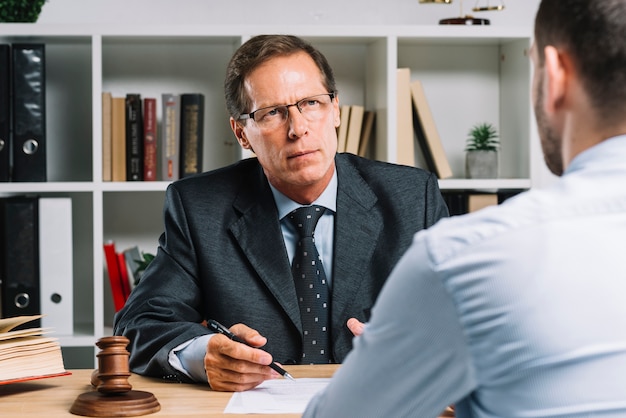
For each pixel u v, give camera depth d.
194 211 1.75
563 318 0.69
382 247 1.74
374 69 2.79
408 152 2.70
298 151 1.62
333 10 2.90
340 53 2.91
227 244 1.72
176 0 2.84
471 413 0.77
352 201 1.76
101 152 2.58
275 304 1.68
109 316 2.86
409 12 2.92
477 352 0.71
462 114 2.97
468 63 2.97
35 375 1.35
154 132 2.64
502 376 0.71
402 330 0.74
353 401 0.79
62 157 2.85
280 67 1.64
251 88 1.65
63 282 2.56
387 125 2.64
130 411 1.18
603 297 0.69
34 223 2.54
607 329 0.68
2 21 2.59
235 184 1.80
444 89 2.97
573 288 0.69
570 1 0.74
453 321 0.72
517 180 2.72
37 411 1.21
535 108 0.80
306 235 1.72
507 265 0.70
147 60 2.85
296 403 1.22
